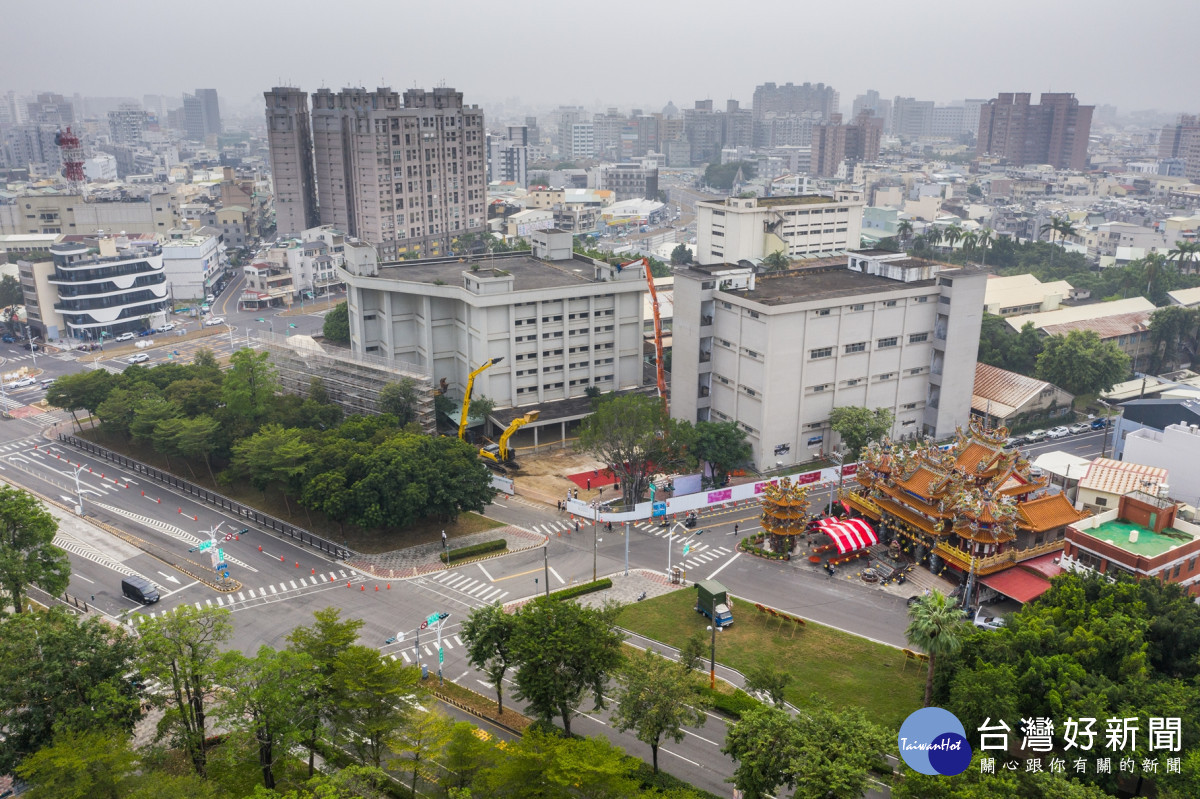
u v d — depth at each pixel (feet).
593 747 280.10
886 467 496.64
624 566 477.77
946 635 305.53
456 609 432.66
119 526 520.83
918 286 625.41
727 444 570.05
